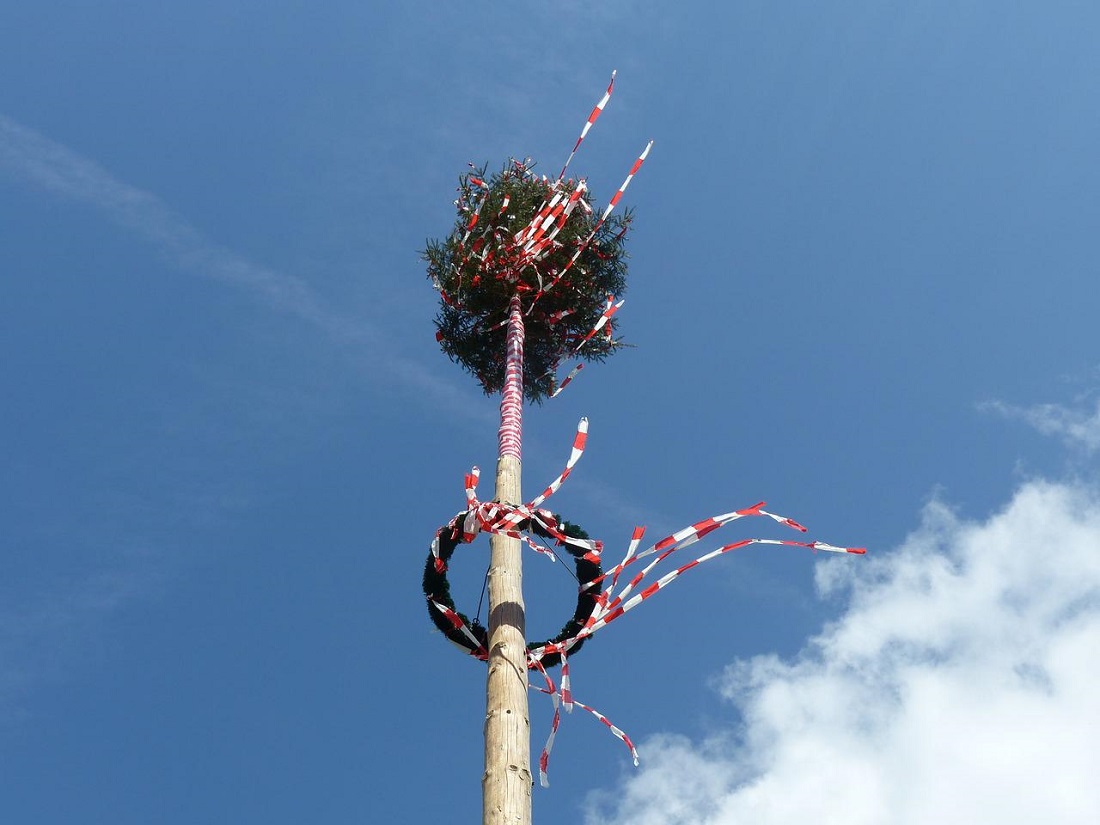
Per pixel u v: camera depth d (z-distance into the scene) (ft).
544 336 33.94
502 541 24.97
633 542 25.82
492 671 22.06
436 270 34.19
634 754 24.62
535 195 34.60
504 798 19.53
